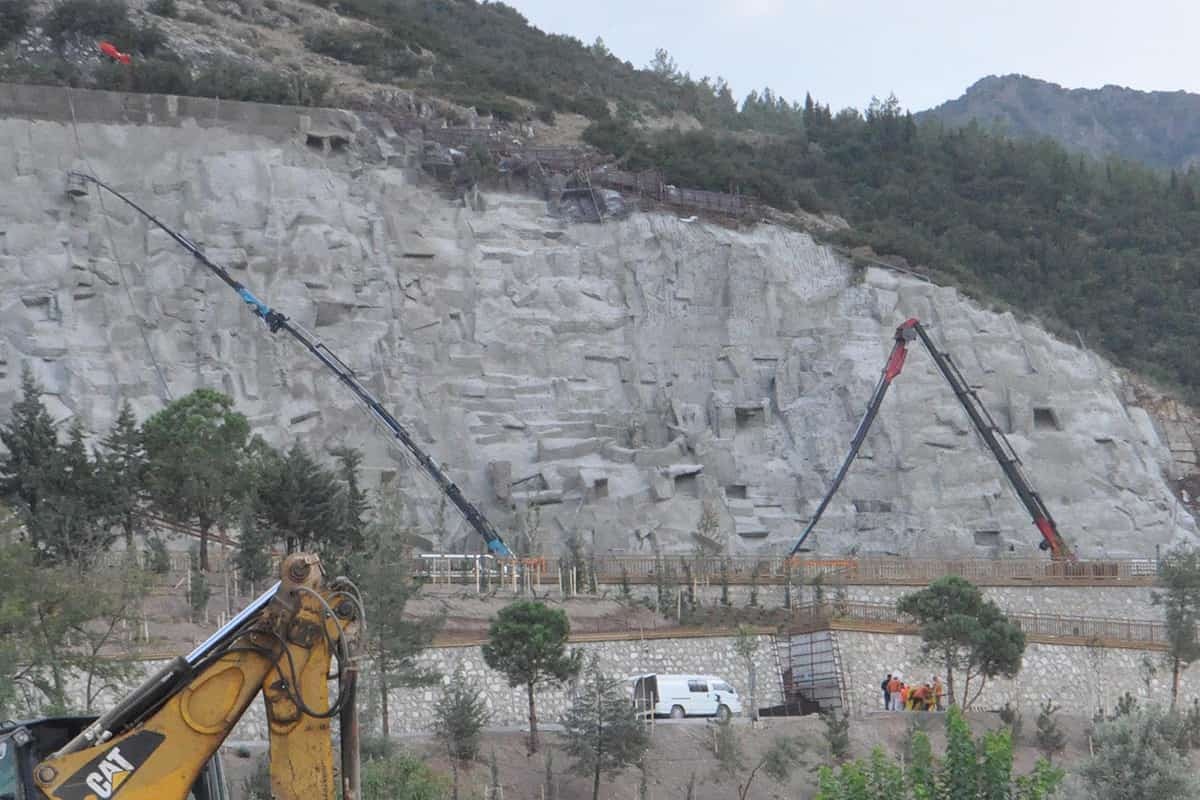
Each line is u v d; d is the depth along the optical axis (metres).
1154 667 60.28
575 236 85.50
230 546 59.75
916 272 89.12
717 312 84.31
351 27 123.50
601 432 78.62
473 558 62.00
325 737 14.87
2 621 36.28
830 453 79.88
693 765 47.22
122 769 14.61
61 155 75.69
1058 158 129.75
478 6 158.25
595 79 143.88
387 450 73.56
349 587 15.29
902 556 75.94
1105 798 32.41
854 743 49.97
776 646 56.09
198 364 73.06
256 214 77.81
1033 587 67.00
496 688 49.47
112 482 55.62
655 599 61.84
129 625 43.03
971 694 56.91
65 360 70.50
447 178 86.31
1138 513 81.44
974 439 81.25
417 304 79.81
